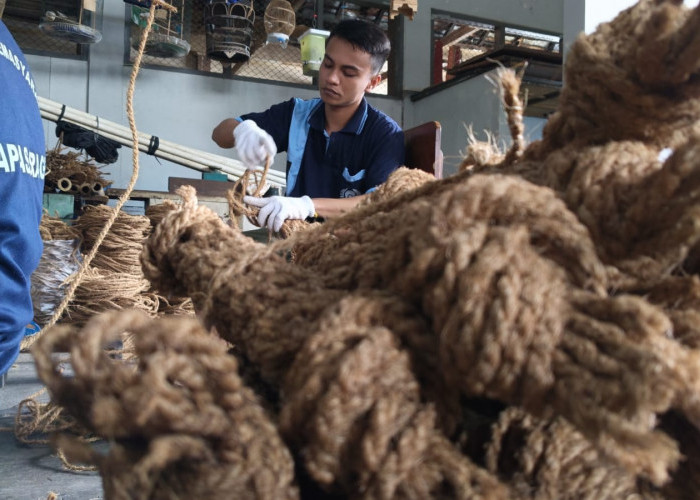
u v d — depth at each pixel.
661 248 0.37
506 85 0.56
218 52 4.87
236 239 0.54
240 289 0.46
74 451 0.37
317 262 0.60
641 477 0.42
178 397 0.34
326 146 1.82
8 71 1.17
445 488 0.36
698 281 0.36
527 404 0.34
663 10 0.38
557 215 0.37
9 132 1.14
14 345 1.23
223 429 0.35
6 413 1.93
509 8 6.38
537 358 0.33
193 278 0.52
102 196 3.28
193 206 0.58
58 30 4.41
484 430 0.42
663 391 0.30
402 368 0.36
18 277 1.20
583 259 0.35
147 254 0.57
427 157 1.66
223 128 1.94
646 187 0.37
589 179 0.39
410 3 2.20
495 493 0.35
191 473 0.35
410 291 0.39
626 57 0.41
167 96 5.34
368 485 0.35
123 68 5.19
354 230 0.55
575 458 0.41
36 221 1.26
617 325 0.33
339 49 1.67
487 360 0.33
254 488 0.34
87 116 3.47
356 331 0.37
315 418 0.34
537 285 0.34
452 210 0.37
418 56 6.07
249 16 4.96
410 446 0.35
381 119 1.81
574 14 1.81
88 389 0.35
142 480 0.33
